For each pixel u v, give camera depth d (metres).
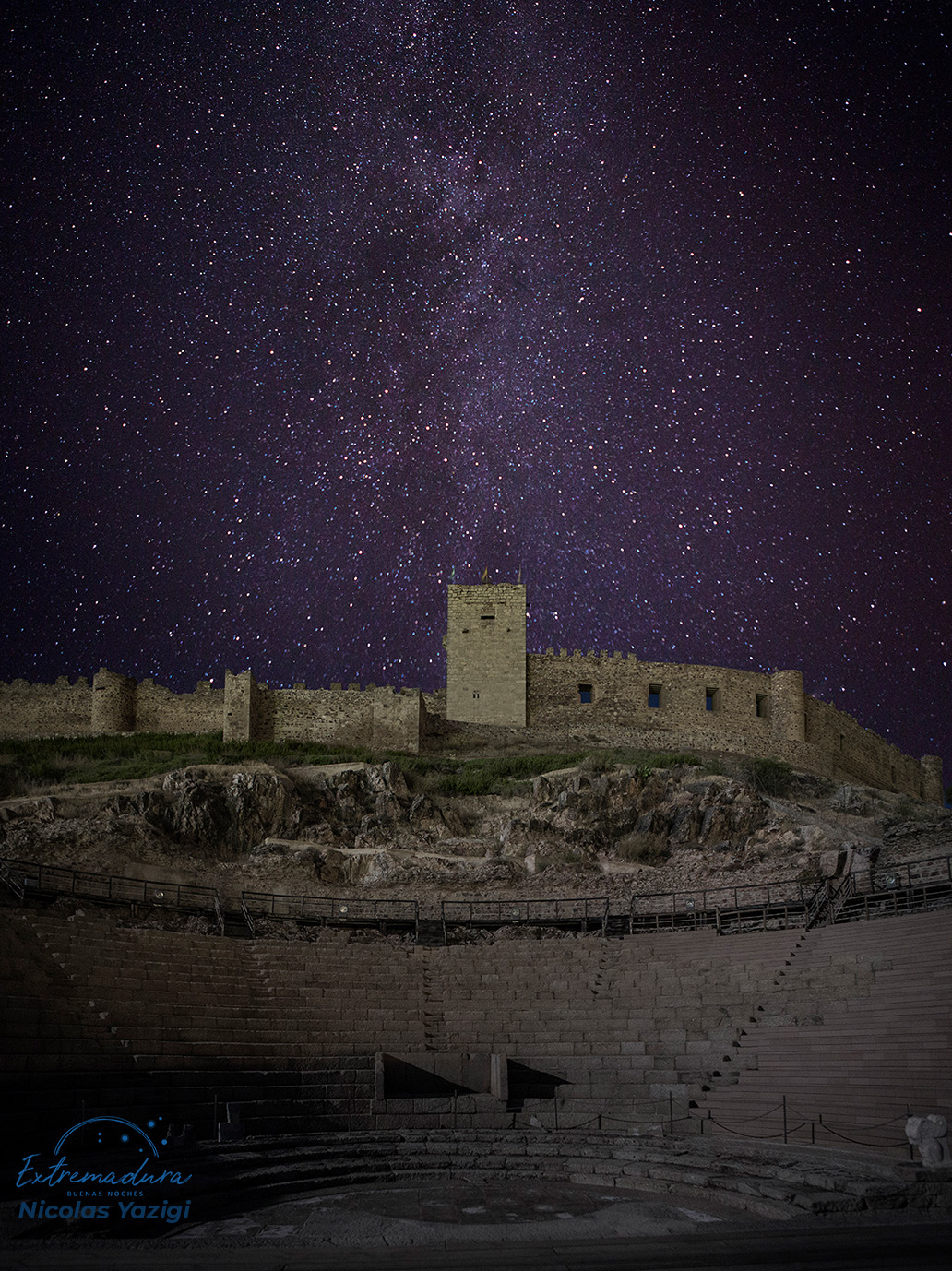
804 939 32.97
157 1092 24.56
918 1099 24.23
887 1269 14.63
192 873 48.53
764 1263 15.12
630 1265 15.15
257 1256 15.84
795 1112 25.75
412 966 35.16
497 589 90.56
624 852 54.91
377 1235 17.33
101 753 70.19
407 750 76.81
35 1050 24.41
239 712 76.19
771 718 90.19
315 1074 27.84
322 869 51.12
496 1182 22.22
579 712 88.62
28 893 36.88
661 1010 31.50
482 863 52.72
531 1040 31.11
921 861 39.97
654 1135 25.95
